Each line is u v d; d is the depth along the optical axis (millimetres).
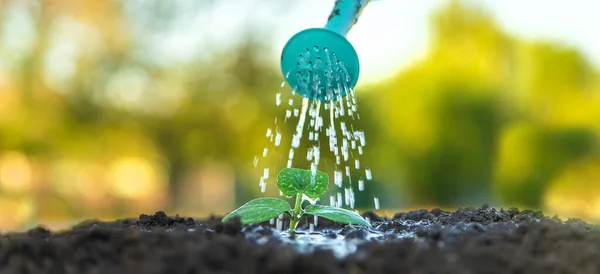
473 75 11062
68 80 12484
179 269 1323
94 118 12594
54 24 12289
